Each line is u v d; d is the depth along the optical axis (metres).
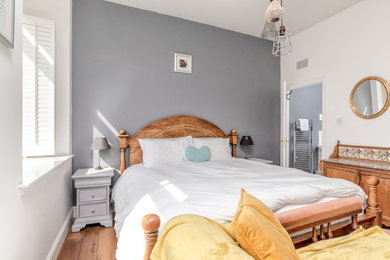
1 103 1.01
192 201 1.32
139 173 2.27
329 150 3.39
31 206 1.38
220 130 3.71
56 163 1.93
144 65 3.18
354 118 3.06
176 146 2.97
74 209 2.73
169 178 1.93
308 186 1.60
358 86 2.99
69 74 2.61
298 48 3.93
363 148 2.92
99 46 2.92
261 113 4.16
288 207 1.48
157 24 3.26
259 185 1.64
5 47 1.07
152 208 1.33
